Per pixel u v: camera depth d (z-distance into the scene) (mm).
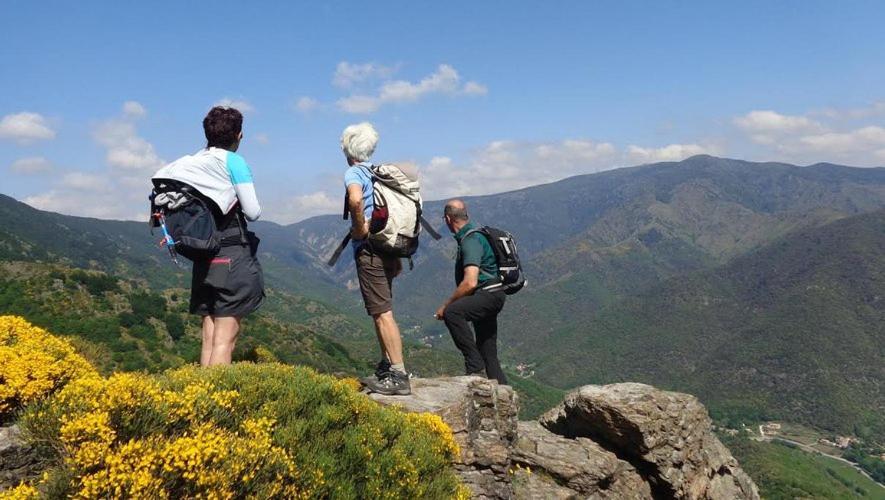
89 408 3754
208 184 5105
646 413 9023
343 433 5145
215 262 5238
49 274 103812
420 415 6312
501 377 9133
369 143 6395
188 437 3865
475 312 8703
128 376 4137
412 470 5277
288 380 5227
